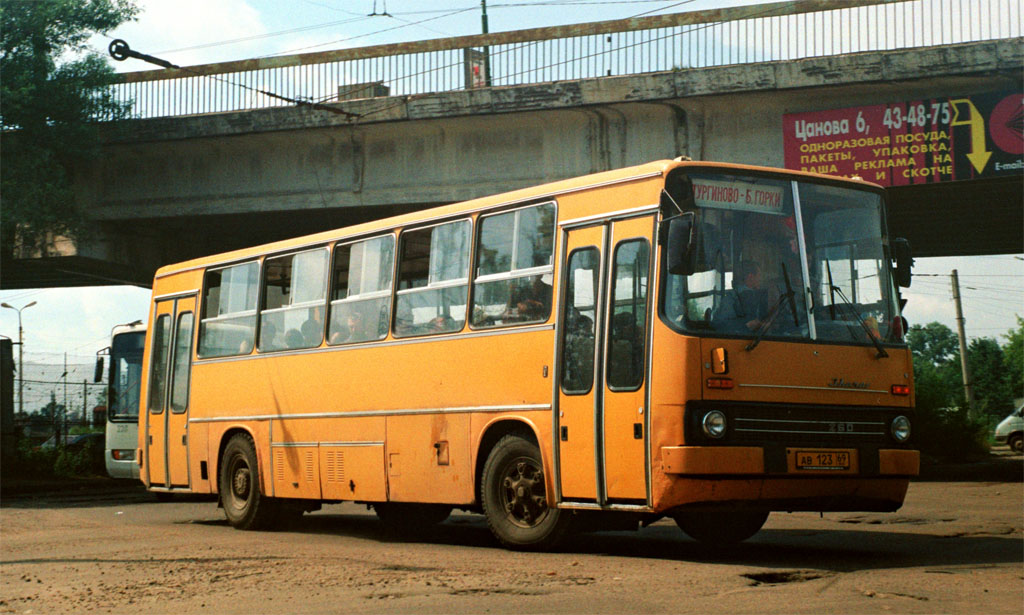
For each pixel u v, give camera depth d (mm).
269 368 14328
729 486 9102
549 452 10328
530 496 10617
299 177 29812
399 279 12508
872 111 24141
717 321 9406
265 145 30219
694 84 24922
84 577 9297
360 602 7473
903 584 7914
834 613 6695
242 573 9172
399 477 12125
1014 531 12875
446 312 11773
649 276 9609
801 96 24859
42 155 30172
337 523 15609
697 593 7543
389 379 12383
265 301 14633
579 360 10180
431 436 11734
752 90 24453
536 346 10625
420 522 13938
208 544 12133
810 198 10195
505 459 10844
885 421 10000
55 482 29250
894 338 10250
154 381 16609
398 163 28750
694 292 9414
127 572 9492
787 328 9680
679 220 9297
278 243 14547
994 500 18375
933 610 6781
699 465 9008
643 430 9430
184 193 31078
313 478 13406
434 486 11664
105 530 14594
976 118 23234
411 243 12438
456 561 9781
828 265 10102
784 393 9484
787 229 9992
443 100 27266
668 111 26125
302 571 9219
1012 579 8180
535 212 10961
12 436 30562
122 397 26734
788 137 24891
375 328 12727
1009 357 86625
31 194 29859
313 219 33250
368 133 28938
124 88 30531
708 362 9242
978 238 34875
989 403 88438
